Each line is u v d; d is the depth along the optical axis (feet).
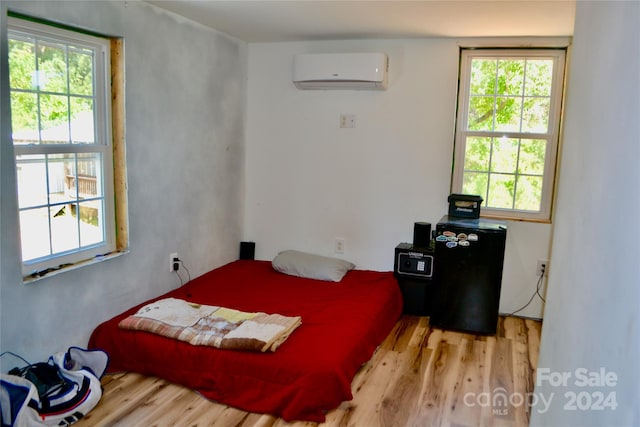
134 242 10.68
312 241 14.89
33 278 8.45
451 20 10.96
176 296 11.67
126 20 9.82
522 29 11.56
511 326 12.60
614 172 3.81
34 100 8.43
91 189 9.80
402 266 13.04
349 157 14.16
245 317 10.19
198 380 8.98
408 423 8.21
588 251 4.39
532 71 12.76
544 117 12.82
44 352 8.69
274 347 8.93
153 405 8.59
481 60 13.07
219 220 13.96
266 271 13.94
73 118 9.27
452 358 10.62
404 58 13.30
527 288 13.15
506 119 13.08
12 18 7.84
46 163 8.75
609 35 4.17
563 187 5.59
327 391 8.37
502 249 11.55
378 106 13.70
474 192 13.52
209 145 13.12
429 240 13.16
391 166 13.84
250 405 8.57
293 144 14.62
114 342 9.59
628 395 3.19
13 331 8.08
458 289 11.91
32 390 7.46
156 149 11.09
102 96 9.84
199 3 10.27
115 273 10.21
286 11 10.69
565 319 5.09
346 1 9.73
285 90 14.46
